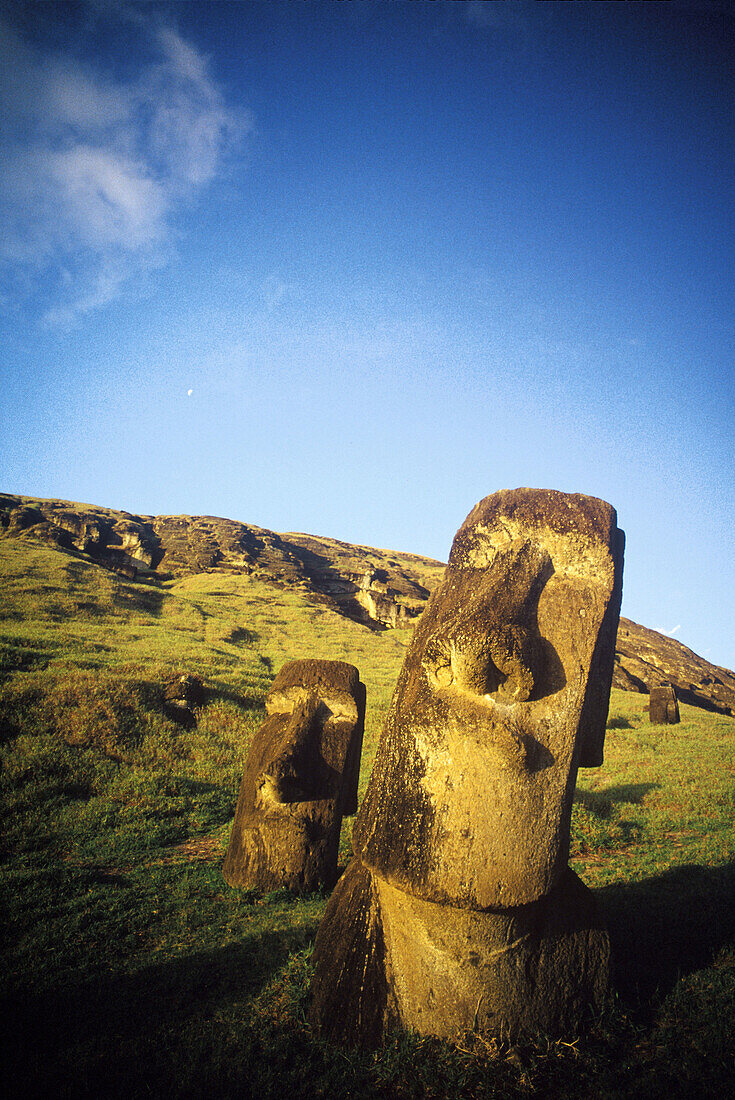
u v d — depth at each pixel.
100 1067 3.68
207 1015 4.32
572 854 8.38
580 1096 3.39
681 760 15.84
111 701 14.97
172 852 8.48
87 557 50.25
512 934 3.91
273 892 6.86
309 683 7.69
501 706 4.03
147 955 5.30
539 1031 3.81
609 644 4.53
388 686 26.81
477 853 3.82
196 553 59.38
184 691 17.11
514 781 3.88
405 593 61.41
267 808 7.31
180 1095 3.43
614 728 23.41
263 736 7.79
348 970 4.20
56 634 25.56
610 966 4.27
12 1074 3.63
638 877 7.05
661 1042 3.78
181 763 12.86
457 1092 3.40
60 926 5.81
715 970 4.53
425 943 3.96
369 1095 3.44
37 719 13.31
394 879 3.97
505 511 4.67
